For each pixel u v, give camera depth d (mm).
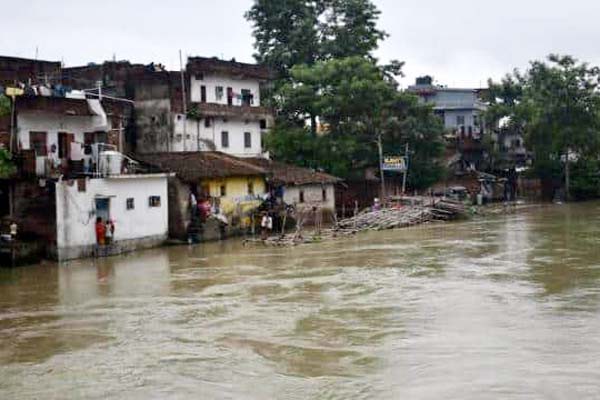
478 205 72562
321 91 63656
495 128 86938
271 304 26422
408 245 41500
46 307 27062
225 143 58750
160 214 44750
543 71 77250
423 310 24594
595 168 81250
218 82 58219
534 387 16703
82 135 43000
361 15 72000
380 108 62906
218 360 19797
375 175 67500
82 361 20094
